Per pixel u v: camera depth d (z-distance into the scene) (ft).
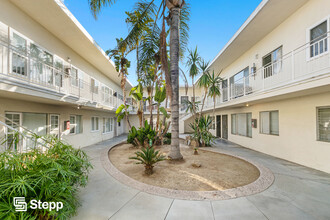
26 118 18.80
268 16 19.38
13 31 15.93
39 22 19.26
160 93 26.02
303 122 17.62
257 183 12.19
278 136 21.06
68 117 26.37
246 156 21.43
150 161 14.38
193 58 28.12
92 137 34.42
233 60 33.99
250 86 27.50
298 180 13.07
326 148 15.25
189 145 30.30
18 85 13.19
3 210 5.64
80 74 29.43
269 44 22.84
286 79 19.67
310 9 16.62
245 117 29.58
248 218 8.07
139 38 24.25
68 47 25.53
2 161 6.93
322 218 8.09
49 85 20.77
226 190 11.11
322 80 12.47
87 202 9.57
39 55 19.39
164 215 8.32
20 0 15.65
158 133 29.94
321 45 15.64
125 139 42.14
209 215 8.33
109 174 14.44
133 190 11.20
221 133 40.63
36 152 8.91
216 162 18.69
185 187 11.93
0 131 15.34
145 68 25.94
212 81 28.73
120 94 58.85
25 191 5.80
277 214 8.41
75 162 9.53
